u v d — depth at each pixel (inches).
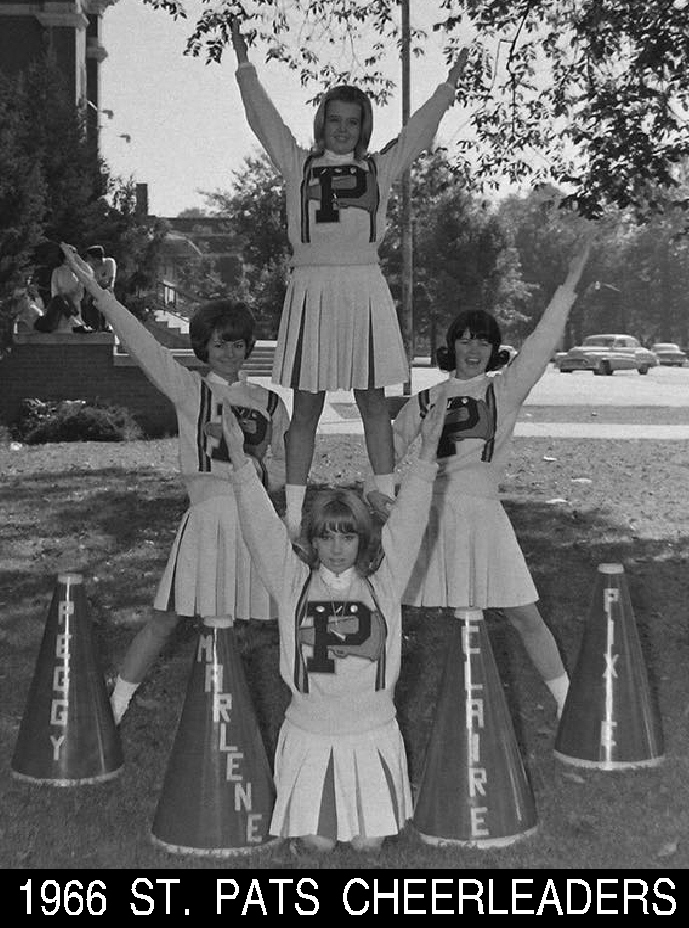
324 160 228.7
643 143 486.9
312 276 228.5
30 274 878.4
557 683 235.9
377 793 184.1
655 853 188.1
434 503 224.5
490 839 189.3
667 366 2603.3
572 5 554.9
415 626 325.1
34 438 814.5
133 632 312.5
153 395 879.7
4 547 424.8
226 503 217.3
